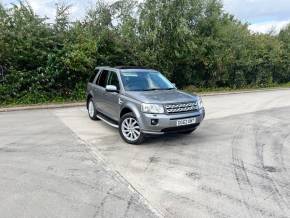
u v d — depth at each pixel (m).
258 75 27.42
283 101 16.44
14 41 13.23
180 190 4.89
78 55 13.77
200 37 20.22
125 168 5.80
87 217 4.04
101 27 16.30
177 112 6.95
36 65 14.19
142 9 18.62
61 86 14.77
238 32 23.45
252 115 11.78
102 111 9.09
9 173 5.47
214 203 4.48
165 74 18.56
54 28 15.04
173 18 18.56
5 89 13.38
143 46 18.25
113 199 4.54
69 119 10.36
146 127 6.85
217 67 21.42
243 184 5.16
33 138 7.85
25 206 4.29
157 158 6.39
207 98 17.67
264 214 4.19
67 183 5.08
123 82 7.97
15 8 14.11
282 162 6.30
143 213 4.16
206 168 5.88
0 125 9.38
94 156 6.47
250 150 7.10
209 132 8.75
